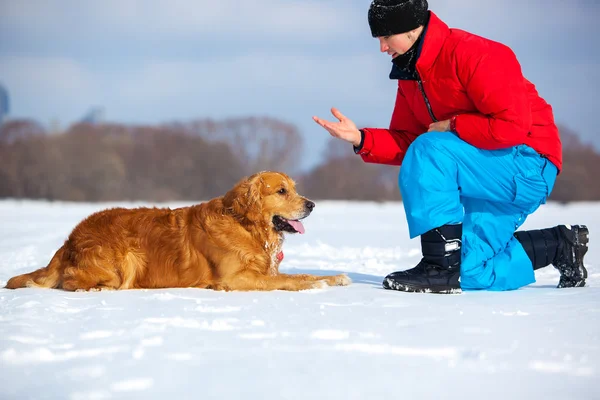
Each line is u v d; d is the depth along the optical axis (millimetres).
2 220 18891
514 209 4879
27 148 50250
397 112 5383
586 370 2604
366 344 2963
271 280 5141
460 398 2307
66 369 2639
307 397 2305
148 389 2393
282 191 5410
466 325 3412
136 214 5488
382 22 4633
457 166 4637
